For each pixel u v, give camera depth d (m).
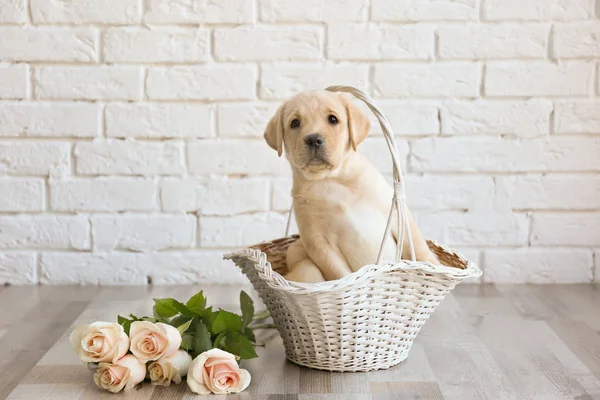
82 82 2.25
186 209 2.30
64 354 1.74
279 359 1.71
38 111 2.25
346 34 2.24
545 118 2.27
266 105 2.26
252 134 2.27
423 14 2.24
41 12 2.23
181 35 2.24
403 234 1.53
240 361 1.69
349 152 1.68
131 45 2.24
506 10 2.24
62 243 2.30
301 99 1.65
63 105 2.26
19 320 1.97
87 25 2.24
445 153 2.28
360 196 1.67
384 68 2.25
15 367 1.66
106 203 2.29
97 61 2.25
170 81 2.25
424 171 2.29
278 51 2.25
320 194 1.66
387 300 1.55
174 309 1.66
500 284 2.32
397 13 2.24
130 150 2.28
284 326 1.63
